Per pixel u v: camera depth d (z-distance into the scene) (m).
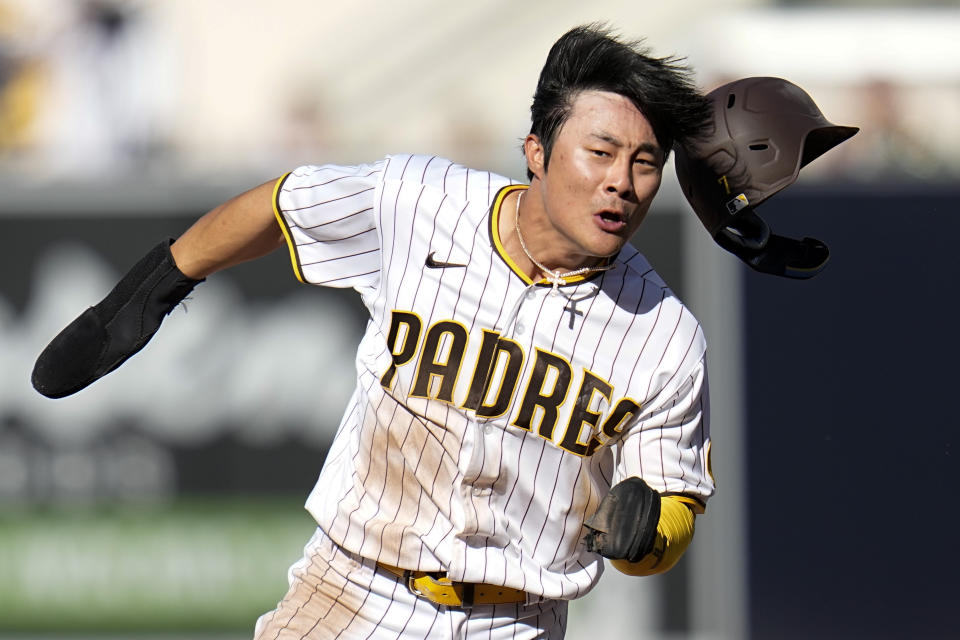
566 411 9.49
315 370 20.61
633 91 8.81
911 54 34.00
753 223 10.47
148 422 20.58
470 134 37.41
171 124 36.75
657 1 40.25
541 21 41.25
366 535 9.99
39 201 20.50
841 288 20.22
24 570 20.53
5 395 20.52
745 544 20.17
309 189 9.85
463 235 9.51
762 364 20.25
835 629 20.11
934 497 20.11
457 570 9.68
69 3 34.81
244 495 20.56
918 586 20.09
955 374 20.11
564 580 10.01
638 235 20.44
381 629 10.14
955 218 20.19
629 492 8.80
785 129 9.80
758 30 34.72
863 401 20.19
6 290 20.52
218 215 10.31
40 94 34.69
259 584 20.55
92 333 10.45
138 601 20.52
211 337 20.59
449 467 9.68
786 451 20.23
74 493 20.53
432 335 9.55
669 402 9.57
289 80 40.19
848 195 20.20
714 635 20.28
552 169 8.97
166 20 37.69
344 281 10.05
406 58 40.62
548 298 9.42
